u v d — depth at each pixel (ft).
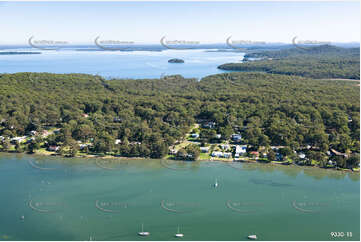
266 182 399.65
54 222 314.55
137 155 476.54
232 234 301.63
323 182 399.65
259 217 327.06
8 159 460.14
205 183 396.57
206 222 318.45
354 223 318.45
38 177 407.23
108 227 308.60
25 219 318.65
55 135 520.42
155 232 302.25
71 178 406.21
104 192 372.17
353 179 407.64
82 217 323.16
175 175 417.90
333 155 467.93
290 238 295.28
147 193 370.94
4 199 353.51
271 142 512.22
